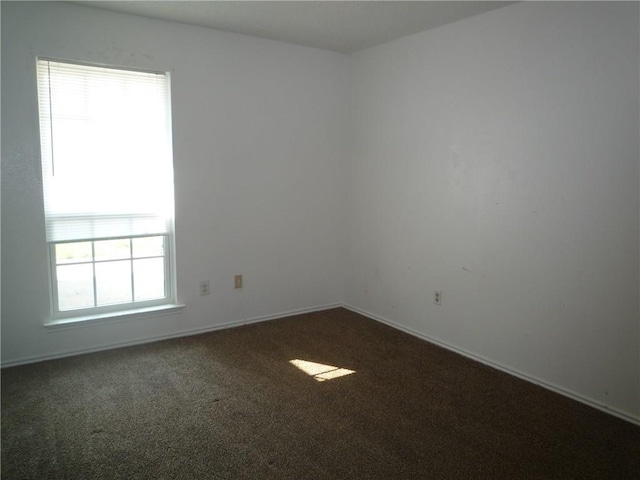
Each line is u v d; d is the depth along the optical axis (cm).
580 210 267
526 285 299
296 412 258
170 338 369
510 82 298
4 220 301
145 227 354
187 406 263
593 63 256
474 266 331
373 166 414
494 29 306
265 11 318
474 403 271
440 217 354
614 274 254
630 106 242
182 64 350
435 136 353
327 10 314
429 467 211
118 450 221
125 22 326
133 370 309
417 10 310
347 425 246
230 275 392
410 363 328
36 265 314
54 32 304
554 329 285
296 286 430
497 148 309
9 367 310
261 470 208
